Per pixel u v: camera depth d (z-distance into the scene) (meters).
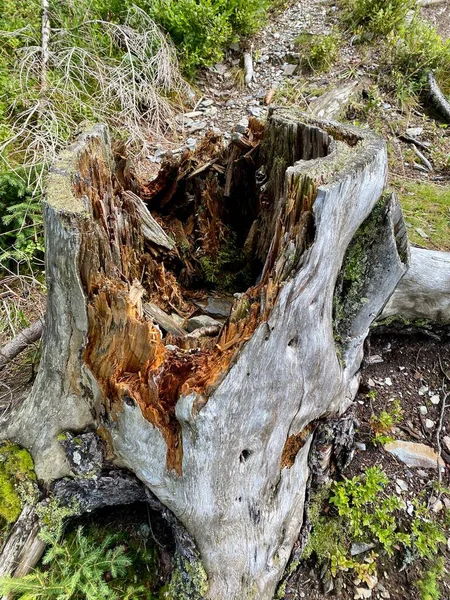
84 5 5.61
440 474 2.65
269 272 1.69
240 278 2.71
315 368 1.85
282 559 2.02
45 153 3.92
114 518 2.20
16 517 1.86
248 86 6.09
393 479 2.59
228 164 2.58
